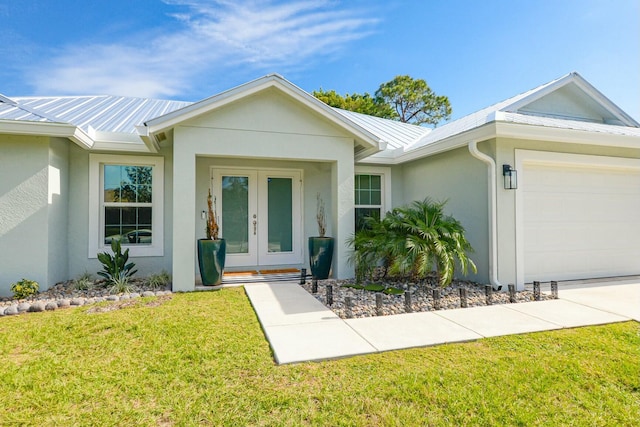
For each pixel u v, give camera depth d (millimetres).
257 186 9242
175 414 2703
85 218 7656
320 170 9688
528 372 3332
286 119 7383
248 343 4051
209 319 4926
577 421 2617
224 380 3201
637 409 2773
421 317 5047
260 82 6930
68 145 7523
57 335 4293
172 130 6910
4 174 6367
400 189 10242
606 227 8125
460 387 3068
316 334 4320
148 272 8094
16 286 6109
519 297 6254
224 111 7012
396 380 3184
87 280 7113
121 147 7602
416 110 30375
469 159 7594
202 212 8406
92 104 10289
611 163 7930
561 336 4262
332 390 3025
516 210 7043
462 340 4137
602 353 3768
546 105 9047
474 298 6121
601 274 8039
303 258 9500
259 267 9195
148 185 8219
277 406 2803
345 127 7543
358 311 5309
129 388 3061
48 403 2840
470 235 7539
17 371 3352
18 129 6082
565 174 7734
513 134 6602
